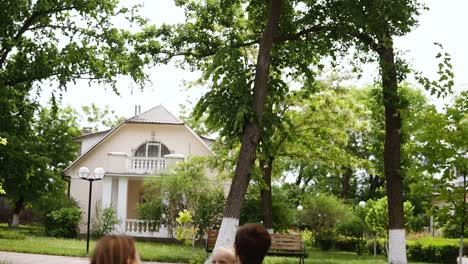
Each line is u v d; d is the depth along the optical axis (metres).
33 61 23.56
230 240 14.27
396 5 14.69
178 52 17.39
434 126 10.86
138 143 36.69
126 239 3.00
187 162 29.72
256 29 17.62
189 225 29.27
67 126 45.62
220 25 17.73
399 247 14.72
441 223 11.30
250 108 14.58
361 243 31.75
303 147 26.94
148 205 29.89
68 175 36.34
